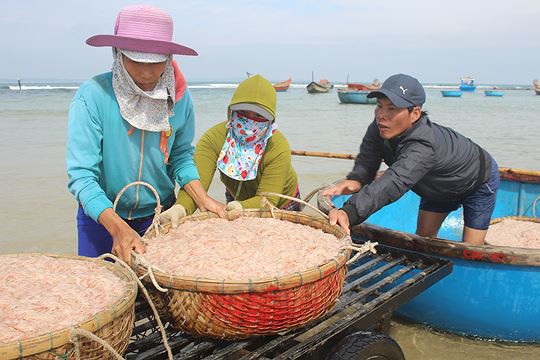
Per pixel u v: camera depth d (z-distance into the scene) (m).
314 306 2.05
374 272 2.96
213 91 77.75
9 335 1.47
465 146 3.51
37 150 11.02
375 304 2.53
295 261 2.13
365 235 3.55
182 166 2.93
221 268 2.02
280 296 1.92
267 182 3.25
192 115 2.86
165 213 2.63
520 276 3.28
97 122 2.44
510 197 5.69
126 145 2.54
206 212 2.78
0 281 1.82
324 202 3.78
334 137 14.73
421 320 3.66
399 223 5.58
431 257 3.16
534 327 3.42
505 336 3.49
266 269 2.04
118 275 1.97
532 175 5.49
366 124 19.61
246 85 3.12
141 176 2.68
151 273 1.92
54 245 5.02
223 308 1.90
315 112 27.80
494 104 45.31
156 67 2.35
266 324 1.97
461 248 3.24
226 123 3.37
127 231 2.23
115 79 2.43
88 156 2.41
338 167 9.45
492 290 3.32
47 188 7.43
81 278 1.86
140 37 2.33
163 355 2.21
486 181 3.69
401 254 3.26
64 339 1.46
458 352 3.40
